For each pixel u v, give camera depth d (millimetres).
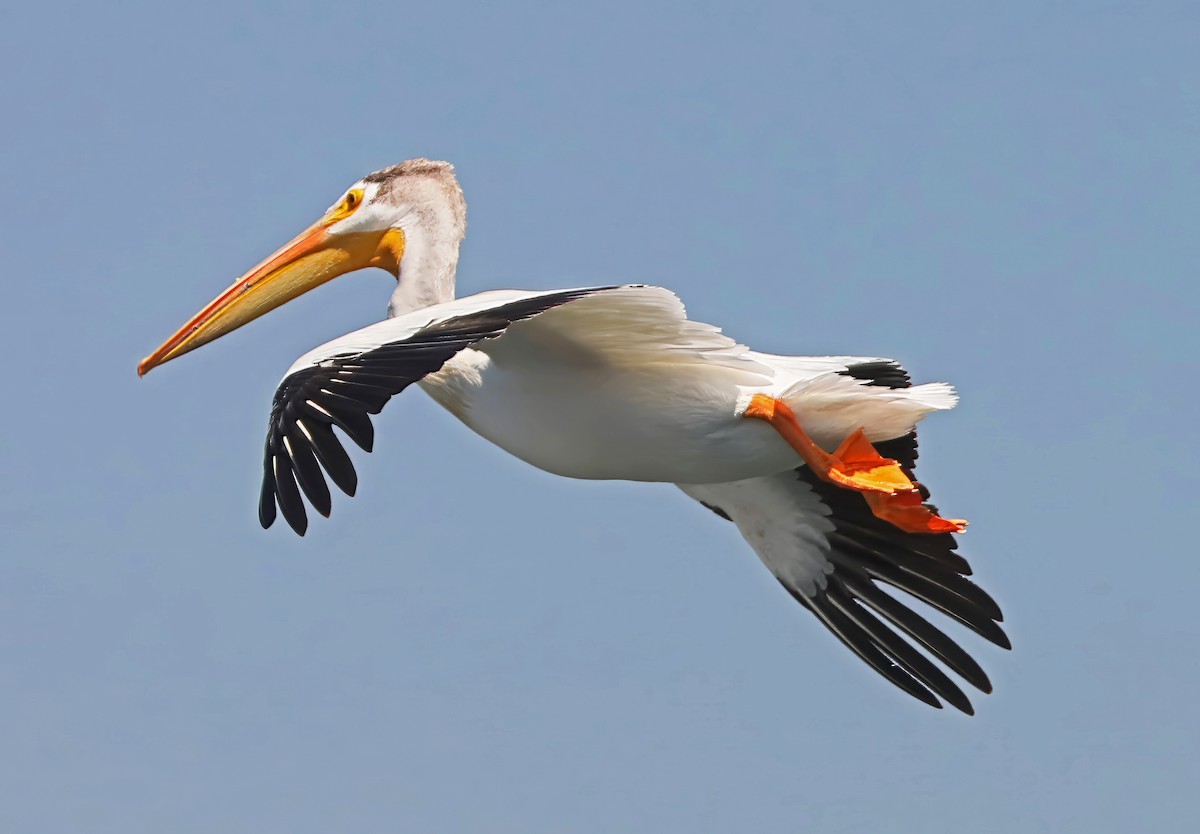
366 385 8859
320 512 8523
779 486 14141
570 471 12320
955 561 13906
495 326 9414
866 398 11883
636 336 11180
